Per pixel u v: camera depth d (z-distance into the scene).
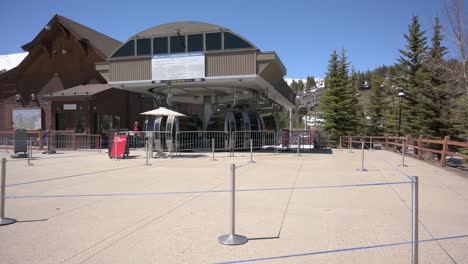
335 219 6.03
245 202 7.32
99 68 21.00
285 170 12.21
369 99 50.56
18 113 28.89
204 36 19.03
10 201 7.48
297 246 4.77
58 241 4.99
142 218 6.15
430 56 29.38
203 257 4.40
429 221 5.90
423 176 10.81
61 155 18.56
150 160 15.91
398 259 4.31
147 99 31.03
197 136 21.72
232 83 20.28
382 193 8.20
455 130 29.48
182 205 7.09
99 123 24.91
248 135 21.55
